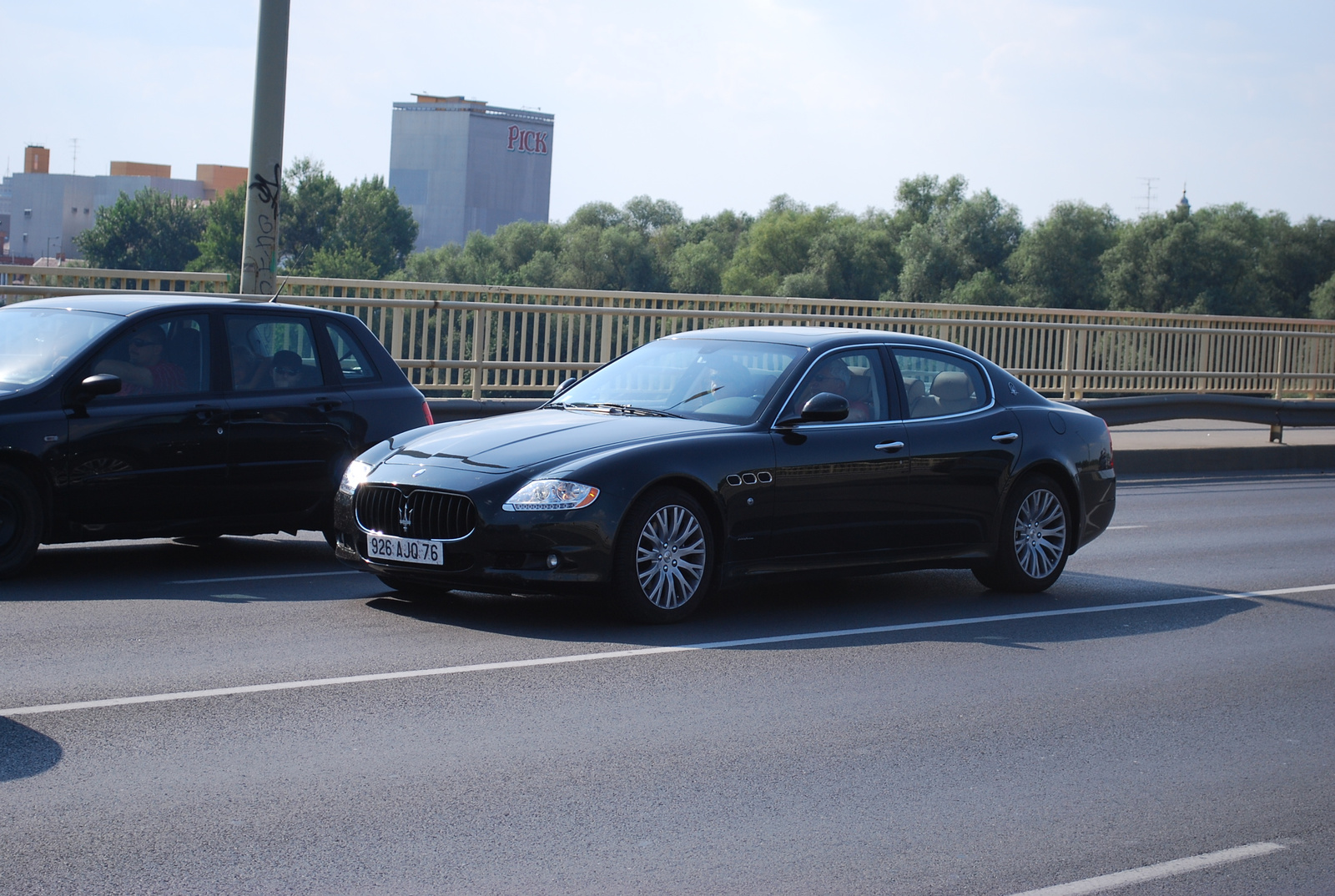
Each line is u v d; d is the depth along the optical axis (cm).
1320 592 1269
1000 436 1179
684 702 803
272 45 1855
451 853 560
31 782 625
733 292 12550
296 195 16938
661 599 1001
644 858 563
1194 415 2469
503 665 872
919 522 1124
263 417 1181
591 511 960
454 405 1905
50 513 1088
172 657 863
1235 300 10781
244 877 526
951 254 11312
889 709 808
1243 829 629
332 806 609
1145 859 586
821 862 568
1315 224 12394
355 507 1019
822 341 1130
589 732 736
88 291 1833
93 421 1098
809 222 12550
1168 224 10919
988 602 1163
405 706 771
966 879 555
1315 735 791
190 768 652
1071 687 883
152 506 1130
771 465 1041
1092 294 10838
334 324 1261
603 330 2395
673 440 1012
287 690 794
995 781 685
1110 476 1269
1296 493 2120
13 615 971
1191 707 844
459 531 962
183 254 17900
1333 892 559
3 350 1140
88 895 504
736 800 640
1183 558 1454
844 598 1162
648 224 17350
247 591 1091
